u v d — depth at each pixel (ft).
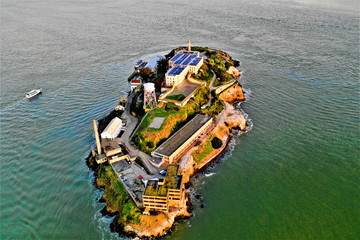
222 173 438.40
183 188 390.21
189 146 479.00
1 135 516.32
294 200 380.78
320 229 338.13
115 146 458.91
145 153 456.45
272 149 481.87
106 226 352.28
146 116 530.27
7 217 359.66
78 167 445.37
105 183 408.67
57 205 379.14
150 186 364.17
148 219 350.64
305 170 431.84
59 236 337.72
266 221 352.28
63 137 514.27
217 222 354.95
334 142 488.85
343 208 365.61
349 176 417.08
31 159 458.91
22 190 400.26
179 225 354.54
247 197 390.21
